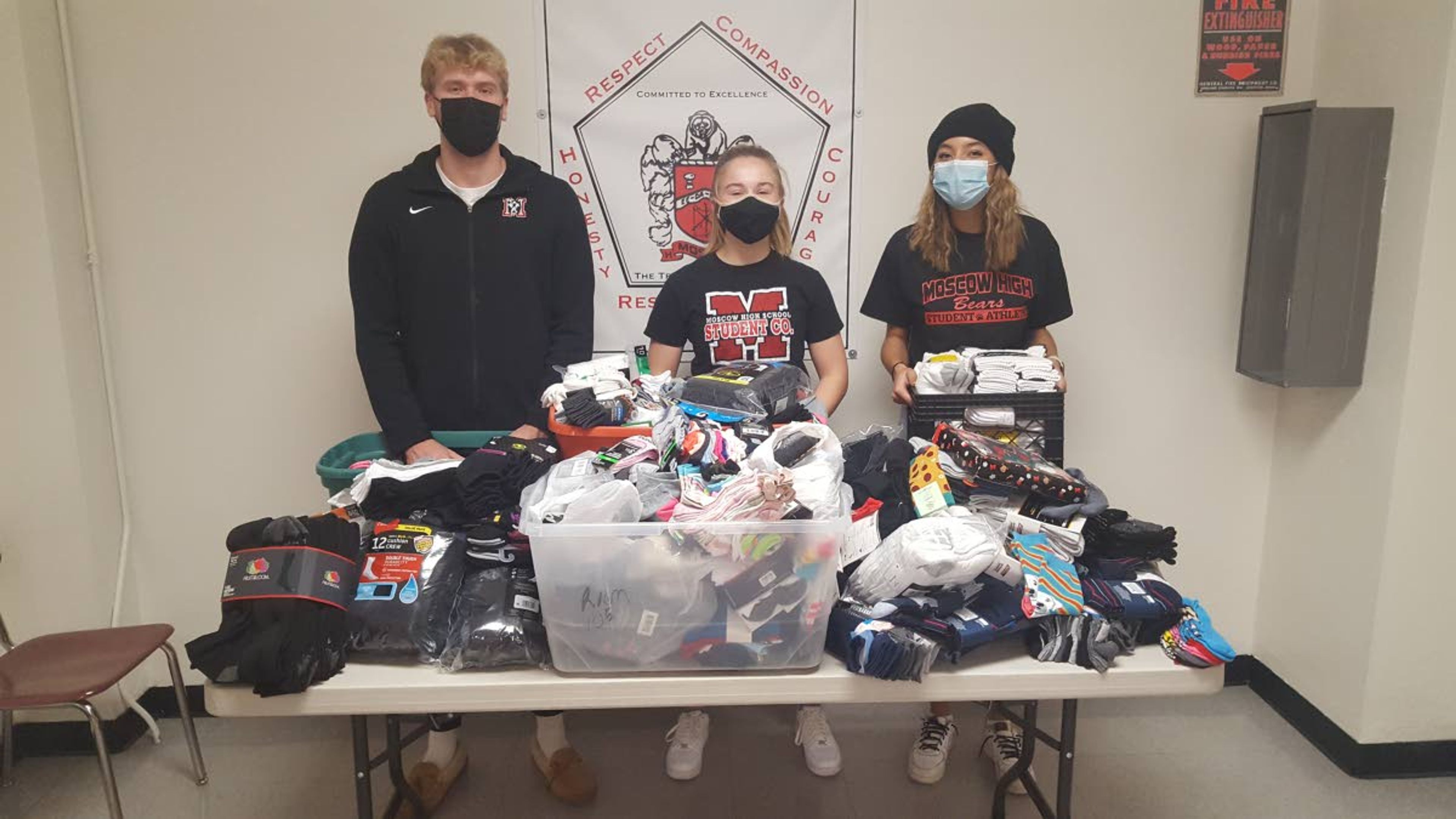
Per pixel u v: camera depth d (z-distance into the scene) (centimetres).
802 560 135
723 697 139
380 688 136
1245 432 267
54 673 194
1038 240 223
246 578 138
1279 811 221
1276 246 238
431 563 146
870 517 156
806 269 226
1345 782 233
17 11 217
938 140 215
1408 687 230
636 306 256
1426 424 217
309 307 249
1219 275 257
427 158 215
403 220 209
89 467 242
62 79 230
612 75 242
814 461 146
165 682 264
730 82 244
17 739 246
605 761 243
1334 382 232
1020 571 144
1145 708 267
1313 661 250
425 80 204
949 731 237
